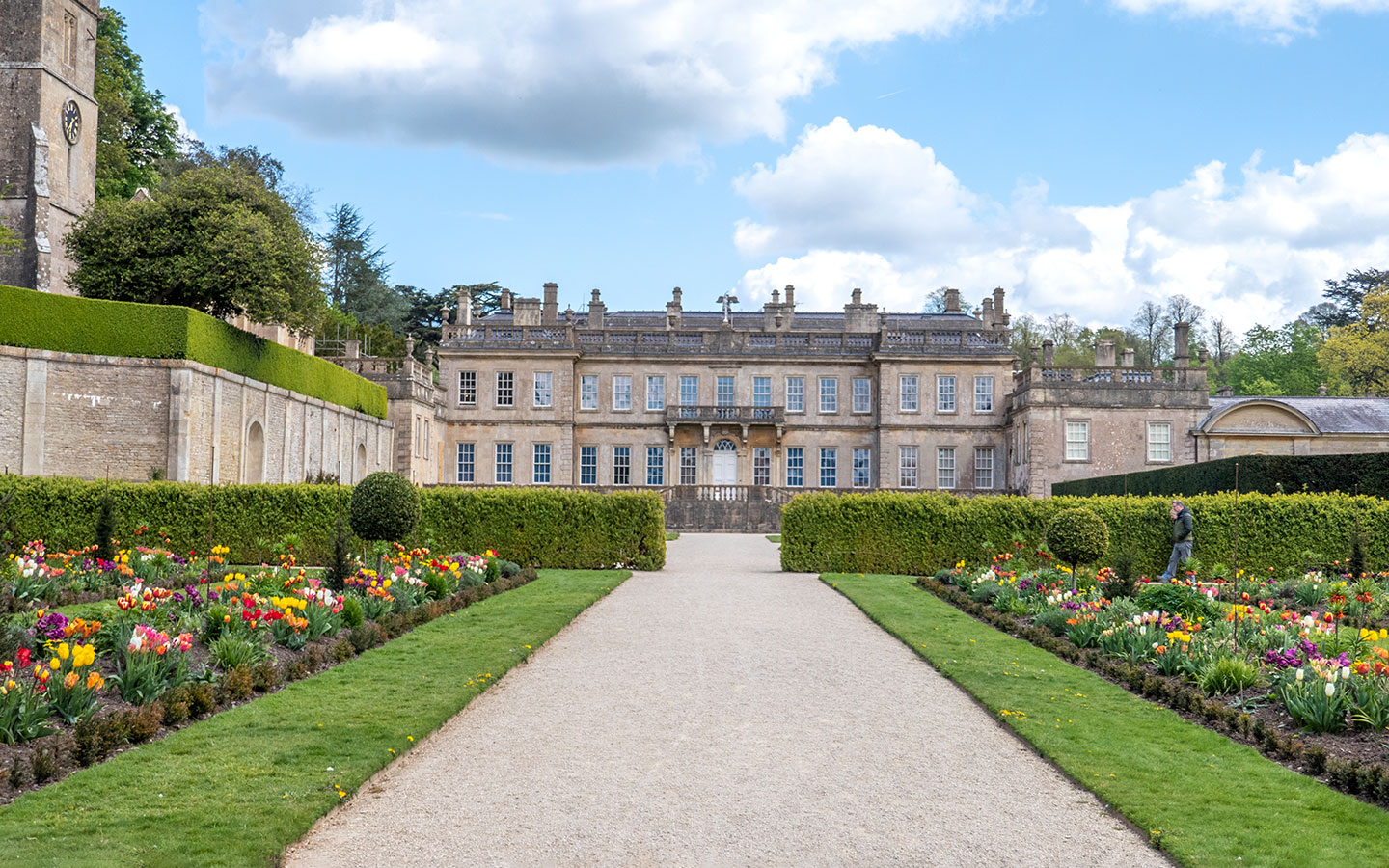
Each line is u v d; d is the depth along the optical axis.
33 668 11.23
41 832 7.61
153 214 42.28
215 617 13.34
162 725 10.48
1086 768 9.70
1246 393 85.31
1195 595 16.34
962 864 7.57
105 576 18.92
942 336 61.81
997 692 12.81
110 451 35.31
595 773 9.62
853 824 8.39
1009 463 58.53
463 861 7.50
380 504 21.14
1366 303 74.12
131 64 61.69
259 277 43.06
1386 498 27.34
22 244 47.59
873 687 13.48
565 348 59.56
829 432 60.44
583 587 22.89
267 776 9.05
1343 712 10.71
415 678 13.09
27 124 48.25
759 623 18.64
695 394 60.59
